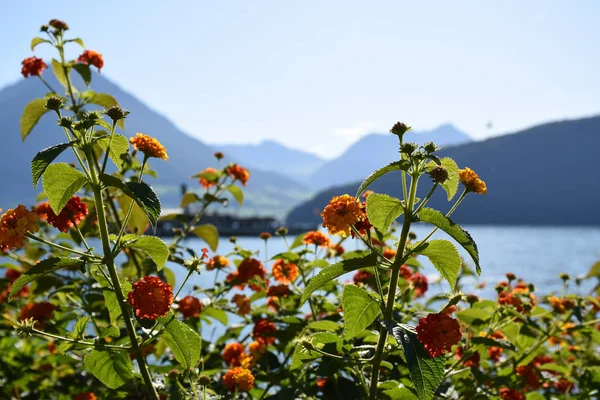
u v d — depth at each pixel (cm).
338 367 52
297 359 54
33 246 81
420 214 47
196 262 51
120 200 79
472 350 64
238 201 94
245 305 76
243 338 77
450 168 51
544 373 85
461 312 66
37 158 46
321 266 76
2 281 85
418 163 47
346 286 48
